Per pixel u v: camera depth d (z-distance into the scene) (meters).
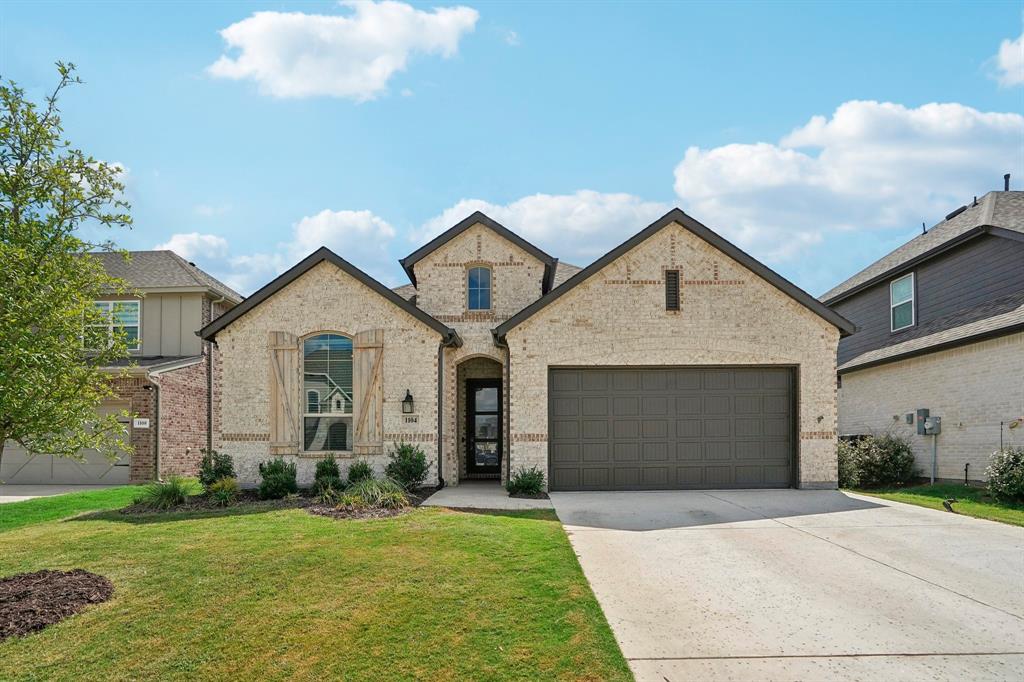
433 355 14.69
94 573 8.00
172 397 18.83
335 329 14.86
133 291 8.27
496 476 17.77
